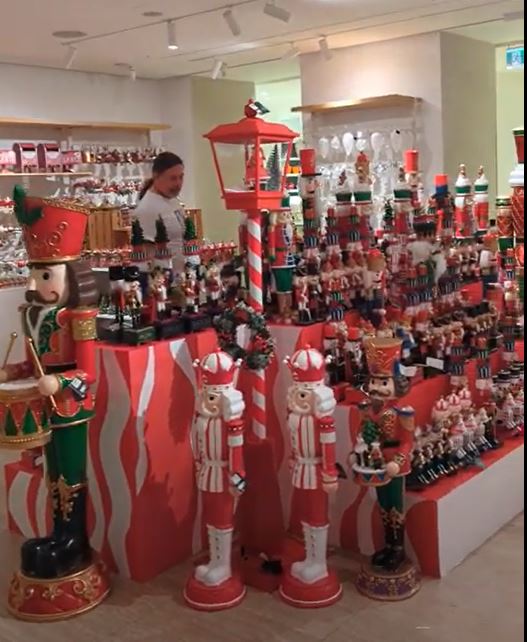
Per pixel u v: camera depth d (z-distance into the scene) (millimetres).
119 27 6000
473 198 4234
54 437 3045
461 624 2857
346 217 3752
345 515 3443
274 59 7699
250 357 3219
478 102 7281
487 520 3521
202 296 3639
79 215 3010
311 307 3590
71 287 3018
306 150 3631
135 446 3213
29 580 3035
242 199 3287
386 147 7051
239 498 3291
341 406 3389
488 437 3754
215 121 8742
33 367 3084
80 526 3123
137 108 8461
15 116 7363
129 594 3168
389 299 3766
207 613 3000
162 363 3293
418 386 3473
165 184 4203
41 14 5500
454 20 6266
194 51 7105
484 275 4195
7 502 3830
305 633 2836
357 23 6246
